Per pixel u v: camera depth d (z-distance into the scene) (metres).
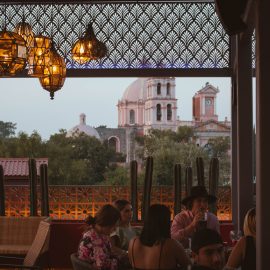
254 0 4.62
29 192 8.73
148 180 8.09
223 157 43.09
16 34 5.89
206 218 5.88
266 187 4.36
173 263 4.11
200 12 8.67
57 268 8.44
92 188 8.83
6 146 35.78
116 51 8.68
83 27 8.74
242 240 4.56
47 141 37.41
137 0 8.59
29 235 7.77
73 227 8.47
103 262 4.99
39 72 6.30
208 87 57.91
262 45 4.41
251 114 7.54
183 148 39.00
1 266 6.11
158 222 4.11
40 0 8.62
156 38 8.68
